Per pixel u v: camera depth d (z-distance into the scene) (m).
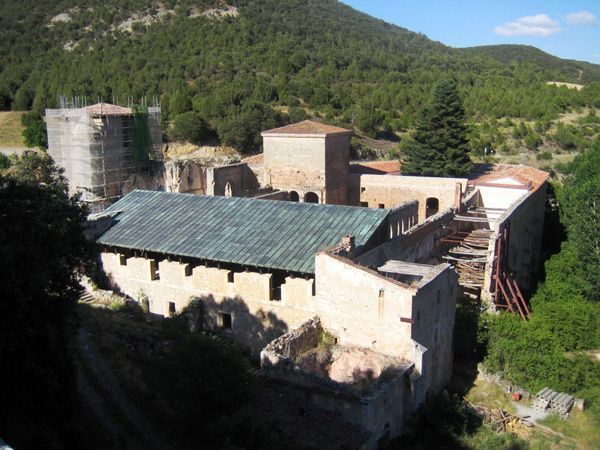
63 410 21.45
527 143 112.88
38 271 20.61
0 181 21.78
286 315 32.75
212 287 34.81
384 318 28.86
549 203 69.31
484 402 33.12
